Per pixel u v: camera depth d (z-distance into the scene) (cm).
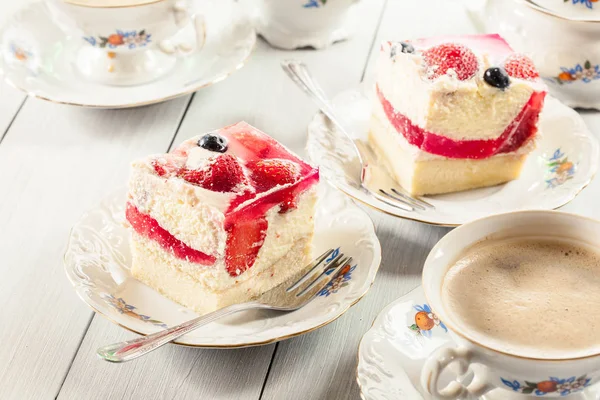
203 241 76
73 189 86
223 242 76
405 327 74
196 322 75
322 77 96
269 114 93
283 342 76
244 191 77
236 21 99
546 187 86
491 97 85
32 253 82
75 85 93
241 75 97
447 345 73
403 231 84
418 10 104
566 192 84
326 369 75
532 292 70
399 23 102
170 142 90
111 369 75
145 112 93
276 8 97
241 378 75
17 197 86
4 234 83
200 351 76
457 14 103
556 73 92
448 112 85
